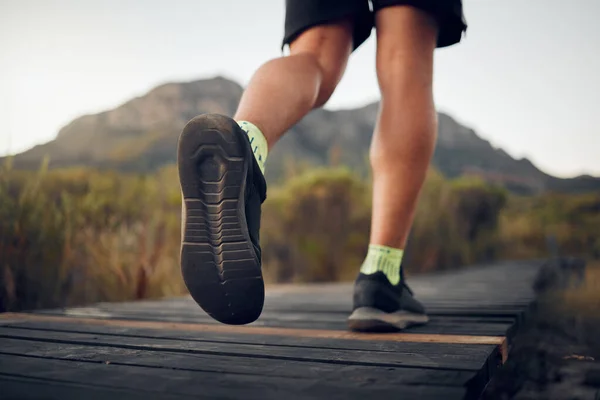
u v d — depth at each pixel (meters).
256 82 1.40
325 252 7.22
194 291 1.21
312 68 1.48
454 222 9.66
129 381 0.95
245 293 1.20
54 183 4.00
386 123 1.60
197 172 1.18
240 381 0.95
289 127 1.43
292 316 2.24
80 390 0.88
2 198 3.12
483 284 4.72
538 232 13.95
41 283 3.20
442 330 1.66
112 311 2.50
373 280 1.63
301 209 7.44
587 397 1.57
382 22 1.64
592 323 2.88
